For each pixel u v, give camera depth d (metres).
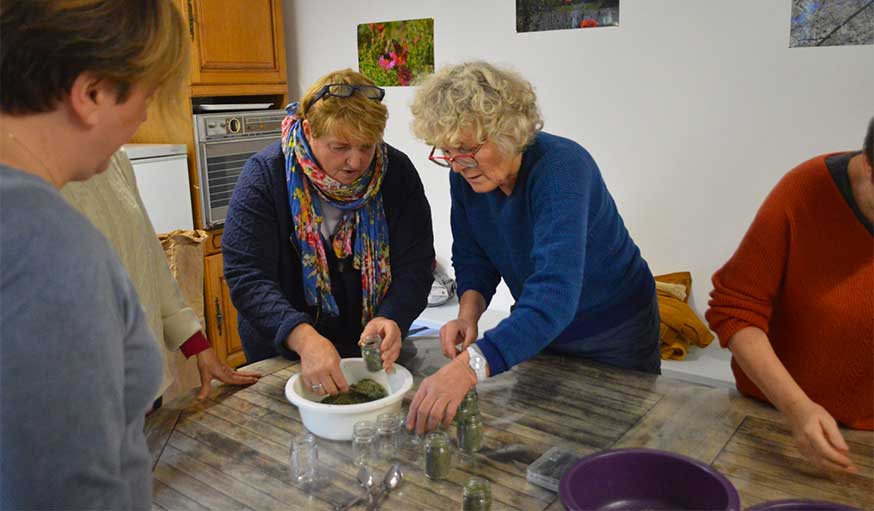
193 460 1.23
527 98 1.33
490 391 1.46
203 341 1.54
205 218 3.22
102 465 0.64
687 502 1.06
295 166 1.68
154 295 1.51
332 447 1.27
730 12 2.59
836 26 2.41
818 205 1.20
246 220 1.64
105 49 0.65
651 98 2.82
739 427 1.26
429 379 1.25
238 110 3.43
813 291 1.23
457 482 1.14
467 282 1.73
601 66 2.91
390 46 3.46
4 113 0.65
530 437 1.26
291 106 1.72
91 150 0.71
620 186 2.98
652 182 2.89
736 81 2.63
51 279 0.60
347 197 1.71
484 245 1.66
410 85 3.44
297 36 3.77
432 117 1.31
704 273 2.85
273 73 3.59
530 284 1.31
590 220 1.45
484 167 1.35
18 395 0.59
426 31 3.33
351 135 1.52
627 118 2.89
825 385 1.26
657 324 1.74
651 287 1.70
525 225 1.47
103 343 0.63
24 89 0.63
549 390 1.46
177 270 2.76
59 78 0.64
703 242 2.83
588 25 2.90
